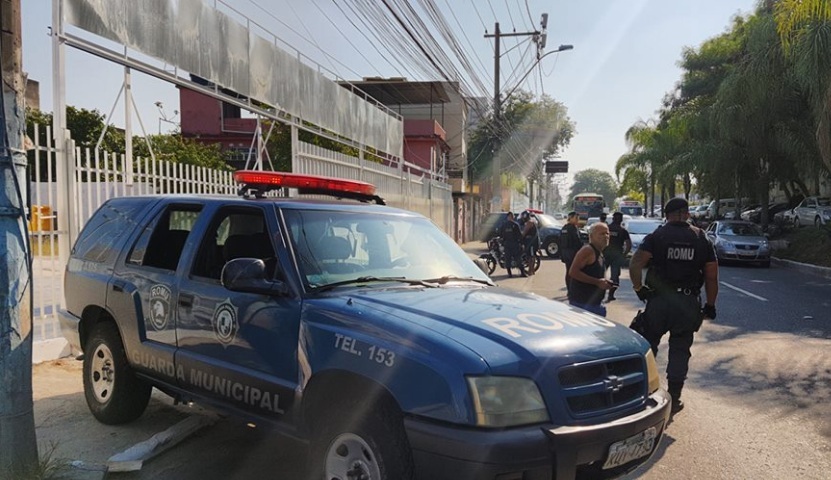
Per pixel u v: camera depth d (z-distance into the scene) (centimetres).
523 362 300
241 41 1077
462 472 281
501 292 414
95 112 1841
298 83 1310
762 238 2070
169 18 871
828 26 1516
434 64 1328
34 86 2406
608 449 307
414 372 301
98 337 505
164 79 877
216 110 2662
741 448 493
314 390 345
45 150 674
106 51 750
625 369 342
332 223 425
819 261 1906
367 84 3325
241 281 364
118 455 428
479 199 4500
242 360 385
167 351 436
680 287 558
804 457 476
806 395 628
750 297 1312
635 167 4572
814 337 901
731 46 2981
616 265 1358
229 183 998
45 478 386
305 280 374
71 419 518
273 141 2217
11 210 368
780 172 2516
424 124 3412
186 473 425
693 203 6412
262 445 475
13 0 366
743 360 768
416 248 454
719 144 2523
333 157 1488
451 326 321
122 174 775
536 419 294
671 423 548
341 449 335
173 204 486
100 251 521
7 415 367
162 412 541
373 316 334
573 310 392
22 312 374
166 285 444
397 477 302
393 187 2045
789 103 2050
